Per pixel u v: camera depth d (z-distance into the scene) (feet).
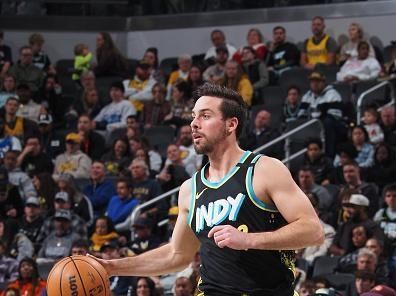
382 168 67.77
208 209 24.91
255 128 75.41
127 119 77.87
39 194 69.31
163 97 82.23
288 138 72.43
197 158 72.28
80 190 71.51
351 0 88.69
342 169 68.18
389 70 79.61
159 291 55.16
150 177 71.72
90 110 84.69
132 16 99.04
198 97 25.41
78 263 24.53
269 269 24.64
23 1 98.07
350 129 73.41
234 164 25.08
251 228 24.48
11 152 72.18
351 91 78.95
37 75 87.15
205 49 95.30
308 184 64.64
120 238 62.44
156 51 90.58
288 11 91.25
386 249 56.80
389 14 86.94
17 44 97.35
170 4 97.66
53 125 83.41
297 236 23.61
